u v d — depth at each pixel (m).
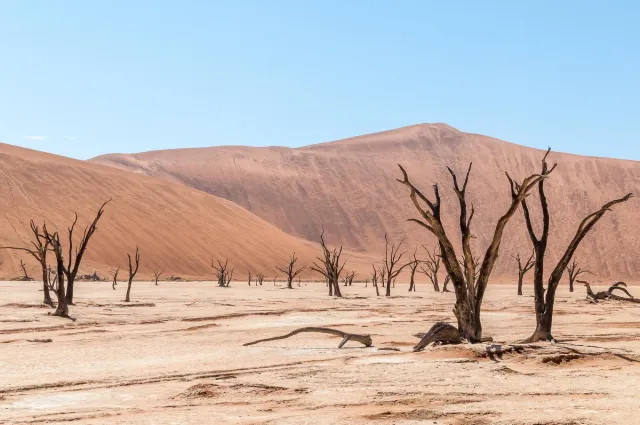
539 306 19.28
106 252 112.12
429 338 18.62
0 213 109.19
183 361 18.19
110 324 30.59
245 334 25.38
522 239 187.88
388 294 62.19
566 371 13.94
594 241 180.38
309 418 9.81
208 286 84.81
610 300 47.16
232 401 11.70
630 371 13.75
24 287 67.94
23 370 17.05
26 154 129.62
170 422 9.94
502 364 14.92
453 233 195.00
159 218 126.44
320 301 50.25
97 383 14.66
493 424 8.95
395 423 9.30
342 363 16.09
